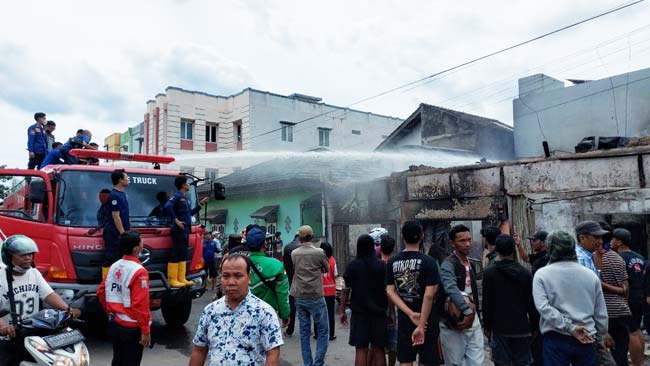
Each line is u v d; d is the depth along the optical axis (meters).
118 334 4.55
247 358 2.78
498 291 4.35
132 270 4.59
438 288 4.64
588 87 16.72
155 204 7.82
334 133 35.16
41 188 6.80
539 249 5.49
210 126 32.28
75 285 6.68
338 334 8.21
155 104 32.06
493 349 4.40
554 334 3.88
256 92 31.42
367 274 5.12
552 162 8.46
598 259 5.12
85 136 8.94
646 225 9.87
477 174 9.60
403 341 4.54
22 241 4.26
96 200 7.23
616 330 4.99
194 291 7.81
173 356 6.82
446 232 10.60
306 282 5.84
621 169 7.68
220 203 21.12
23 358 4.20
